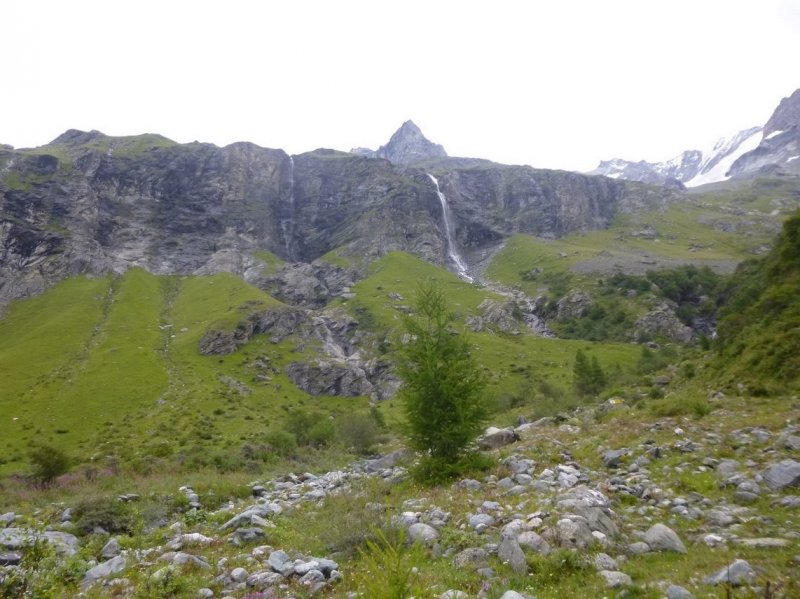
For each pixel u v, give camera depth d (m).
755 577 9.01
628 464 19.66
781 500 13.19
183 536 15.82
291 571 11.98
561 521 11.84
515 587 9.82
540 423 38.00
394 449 56.28
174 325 155.62
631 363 125.44
